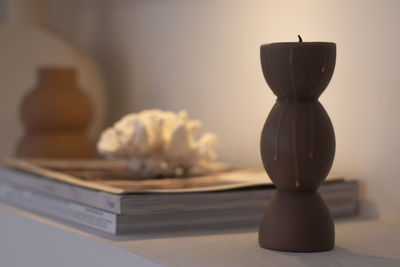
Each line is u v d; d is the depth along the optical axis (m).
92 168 1.02
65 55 1.40
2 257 0.93
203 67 1.17
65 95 1.30
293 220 0.64
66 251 0.75
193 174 0.96
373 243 0.69
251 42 1.06
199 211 0.76
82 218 0.79
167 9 1.26
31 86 1.42
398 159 0.84
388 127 0.85
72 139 1.32
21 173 0.97
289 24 0.98
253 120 1.06
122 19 1.40
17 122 1.42
